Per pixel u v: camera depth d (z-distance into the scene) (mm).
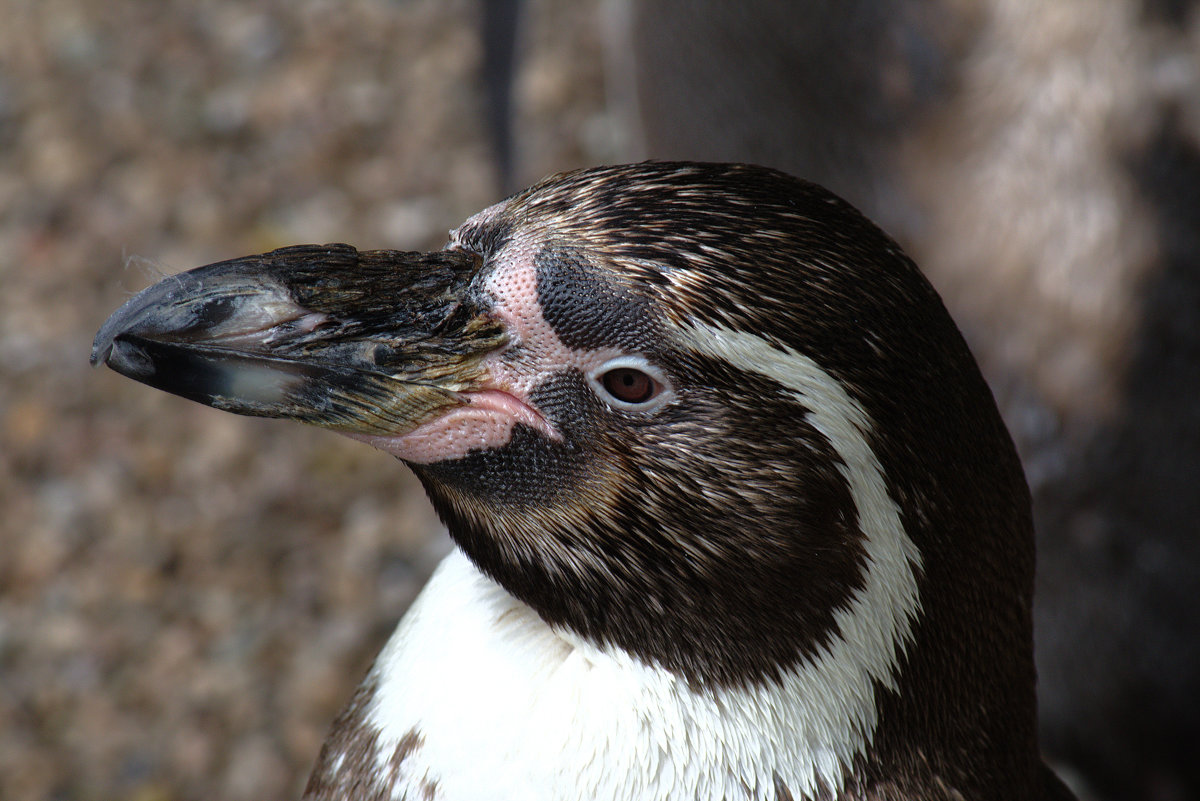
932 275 2125
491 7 2459
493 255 1923
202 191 3605
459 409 1922
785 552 1913
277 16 4086
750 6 2131
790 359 1903
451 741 1933
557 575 1931
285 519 2967
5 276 3424
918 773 1933
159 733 2662
